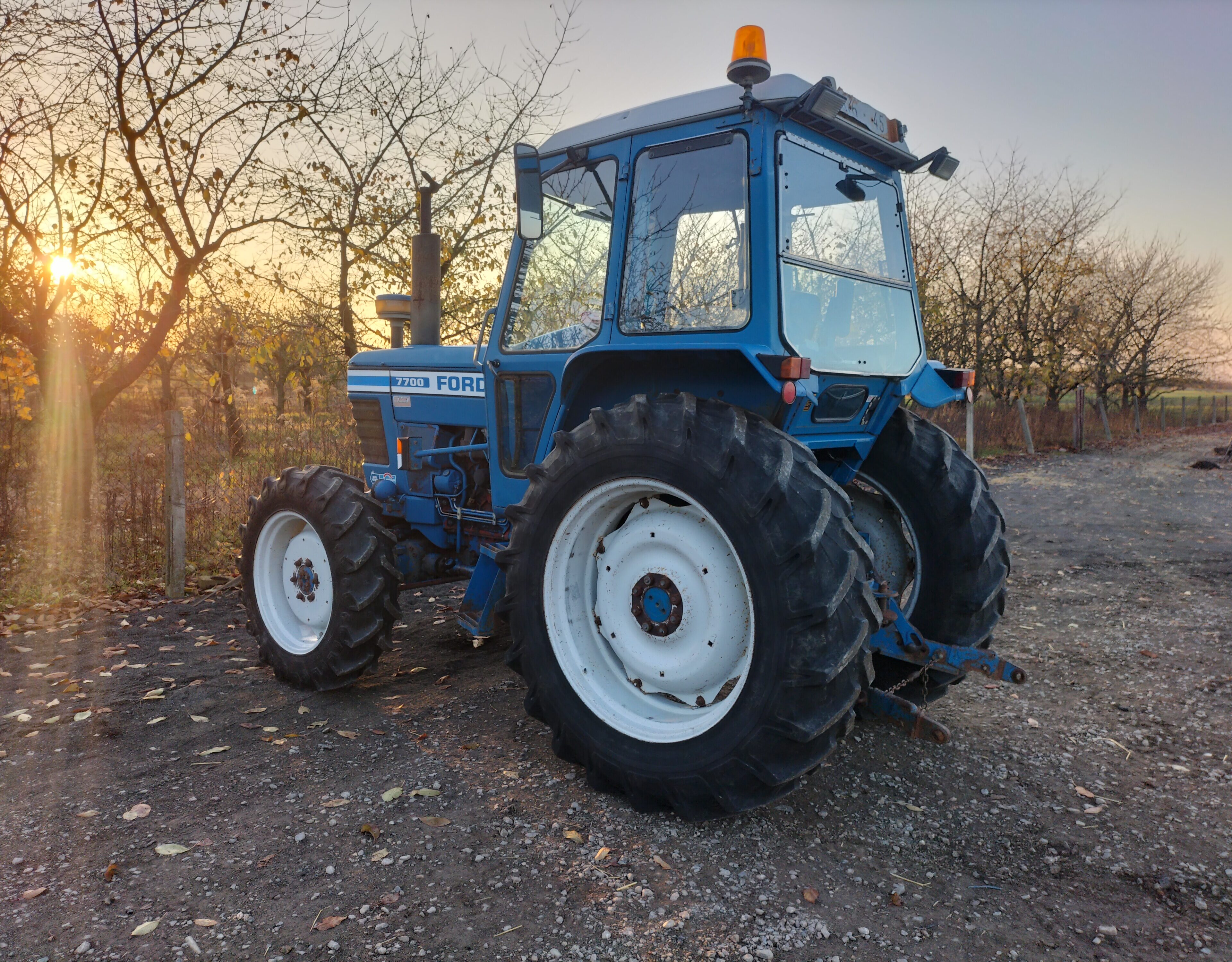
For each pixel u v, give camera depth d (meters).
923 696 3.16
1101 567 5.96
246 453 8.79
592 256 3.01
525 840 2.41
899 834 2.46
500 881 2.21
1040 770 2.86
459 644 4.38
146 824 2.52
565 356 3.10
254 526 3.87
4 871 2.27
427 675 3.90
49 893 2.16
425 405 3.96
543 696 2.79
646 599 2.66
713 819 2.53
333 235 9.42
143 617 4.93
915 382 3.16
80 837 2.44
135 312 8.92
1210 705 3.40
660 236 2.78
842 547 2.29
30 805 2.64
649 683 2.68
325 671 3.56
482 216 9.49
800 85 2.54
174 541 5.33
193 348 10.31
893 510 3.34
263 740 3.15
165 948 1.94
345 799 2.66
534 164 2.79
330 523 3.49
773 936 1.98
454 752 3.03
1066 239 17.25
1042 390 19.11
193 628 4.72
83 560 6.05
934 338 16.86
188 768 2.90
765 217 2.52
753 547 2.29
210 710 3.46
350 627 3.49
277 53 8.34
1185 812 2.57
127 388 10.48
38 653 4.25
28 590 5.35
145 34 7.80
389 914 2.06
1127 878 2.23
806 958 1.90
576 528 2.76
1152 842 2.41
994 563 3.16
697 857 2.32
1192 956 1.92
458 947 1.94
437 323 4.07
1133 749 3.02
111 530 6.30
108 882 2.21
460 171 9.49
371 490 4.25
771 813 2.58
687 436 2.45
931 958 1.91
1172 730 3.17
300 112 8.52
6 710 3.47
